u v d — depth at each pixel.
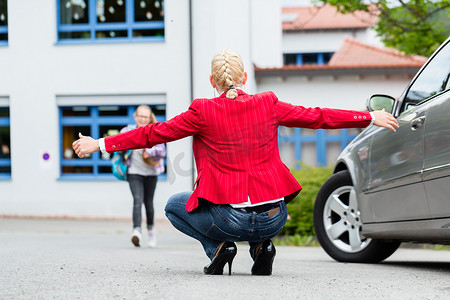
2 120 18.42
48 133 18.06
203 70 17.64
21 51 18.19
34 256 6.60
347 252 6.45
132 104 18.00
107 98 18.05
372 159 5.93
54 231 13.93
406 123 5.41
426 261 6.75
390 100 5.63
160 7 18.14
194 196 4.23
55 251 7.52
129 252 7.74
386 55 29.33
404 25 15.09
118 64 17.95
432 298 3.60
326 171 12.79
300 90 21.05
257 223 4.18
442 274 5.05
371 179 5.91
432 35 14.90
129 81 17.92
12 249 7.74
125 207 17.75
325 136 21.95
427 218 5.08
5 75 18.23
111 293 3.73
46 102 18.09
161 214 17.33
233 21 18.09
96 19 18.27
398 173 5.45
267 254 4.49
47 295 3.69
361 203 6.10
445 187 4.82
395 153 5.53
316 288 3.97
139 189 9.27
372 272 5.22
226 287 3.92
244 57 18.59
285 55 39.78
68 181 17.94
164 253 7.70
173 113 17.81
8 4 18.19
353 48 30.31
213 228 4.26
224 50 4.33
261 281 4.25
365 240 6.29
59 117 18.17
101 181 17.84
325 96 21.00
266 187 4.14
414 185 5.21
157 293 3.70
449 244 5.20
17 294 3.75
